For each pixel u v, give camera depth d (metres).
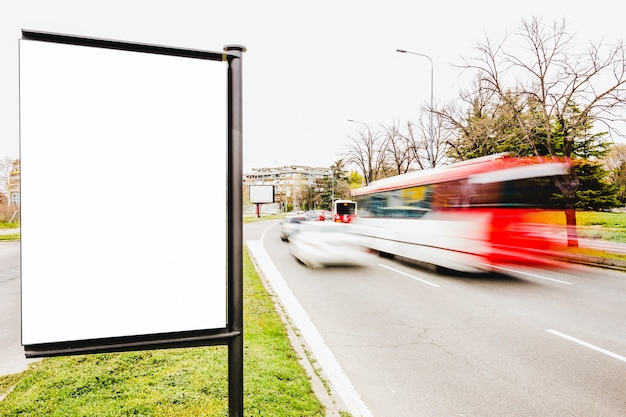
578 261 13.49
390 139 39.84
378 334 5.98
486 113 23.47
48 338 2.03
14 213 35.34
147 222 2.18
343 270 12.05
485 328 6.29
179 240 2.24
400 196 12.59
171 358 4.64
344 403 3.78
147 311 2.19
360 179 81.50
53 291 2.03
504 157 9.69
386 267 12.62
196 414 3.35
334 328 6.28
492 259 9.20
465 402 3.89
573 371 4.63
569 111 16.08
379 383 4.31
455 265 9.73
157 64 2.19
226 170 2.33
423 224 11.12
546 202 10.58
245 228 37.88
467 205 9.45
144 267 2.18
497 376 4.50
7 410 3.40
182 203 2.24
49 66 2.02
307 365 4.62
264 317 6.55
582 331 6.13
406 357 5.07
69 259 2.05
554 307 7.60
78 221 2.07
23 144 1.98
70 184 2.05
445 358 5.04
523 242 9.72
